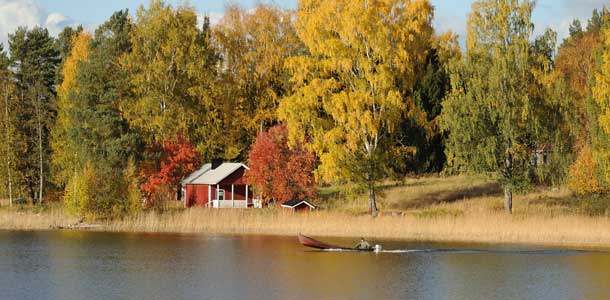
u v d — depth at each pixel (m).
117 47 124.75
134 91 117.62
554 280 59.88
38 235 88.00
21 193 130.12
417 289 56.75
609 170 85.25
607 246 77.38
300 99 93.12
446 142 95.88
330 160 92.62
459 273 62.81
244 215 97.00
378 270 64.25
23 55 149.38
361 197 109.81
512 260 69.00
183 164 113.06
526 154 93.44
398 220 89.19
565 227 83.31
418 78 96.31
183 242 81.50
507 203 94.56
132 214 98.31
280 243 80.62
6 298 53.44
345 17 91.25
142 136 113.19
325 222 90.62
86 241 82.44
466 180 117.06
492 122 91.75
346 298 53.66
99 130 108.31
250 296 54.22
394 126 93.69
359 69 93.25
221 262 68.19
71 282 58.88
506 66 90.88
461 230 85.38
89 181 98.19
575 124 94.50
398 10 92.69
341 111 91.31
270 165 105.88
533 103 92.44
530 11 92.69
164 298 53.50
